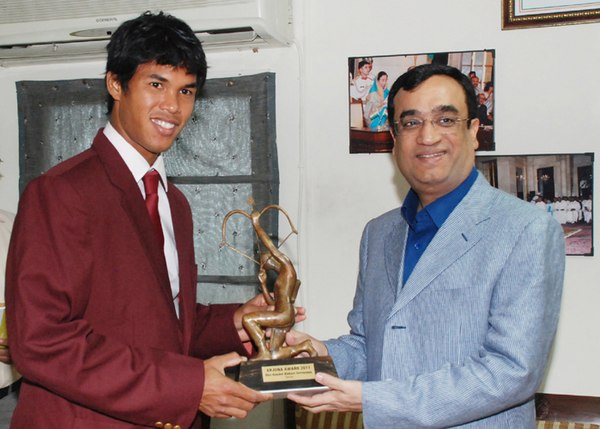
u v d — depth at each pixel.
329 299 2.06
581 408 1.89
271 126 2.04
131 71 1.09
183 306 1.24
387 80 1.98
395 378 1.15
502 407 1.07
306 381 1.10
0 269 1.62
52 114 2.21
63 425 1.07
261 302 1.36
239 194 2.08
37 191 1.06
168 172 2.12
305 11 2.02
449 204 1.19
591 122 1.86
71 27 1.90
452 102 1.14
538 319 1.05
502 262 1.09
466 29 1.92
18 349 1.00
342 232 2.04
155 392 1.03
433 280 1.13
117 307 1.08
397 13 1.97
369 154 2.01
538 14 1.86
